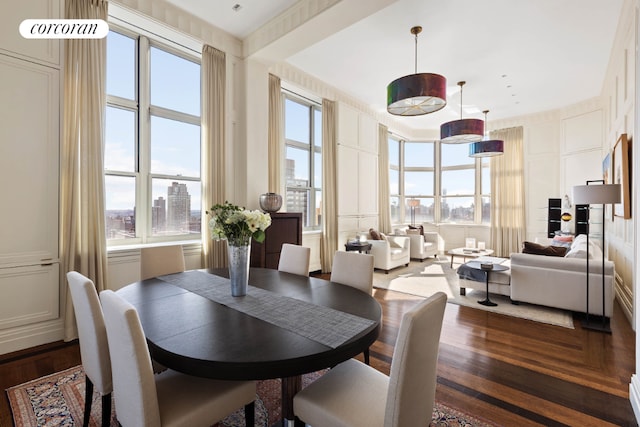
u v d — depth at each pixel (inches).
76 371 88.9
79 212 109.4
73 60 108.9
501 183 297.0
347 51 171.0
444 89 128.9
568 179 257.3
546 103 251.1
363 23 143.6
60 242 107.5
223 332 53.6
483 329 122.0
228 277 93.2
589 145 241.4
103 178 114.7
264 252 152.6
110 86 133.3
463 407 74.7
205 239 148.3
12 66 98.4
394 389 40.4
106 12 116.4
